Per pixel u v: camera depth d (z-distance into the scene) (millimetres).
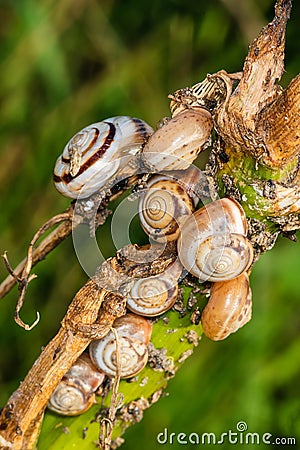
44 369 385
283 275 530
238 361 524
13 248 584
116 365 389
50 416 399
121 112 588
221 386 523
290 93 373
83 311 383
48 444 399
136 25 594
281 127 376
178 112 390
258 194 382
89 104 588
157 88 588
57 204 584
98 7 586
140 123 393
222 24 574
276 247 535
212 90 387
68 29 592
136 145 391
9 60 578
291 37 542
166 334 394
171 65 586
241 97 378
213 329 389
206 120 385
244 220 384
